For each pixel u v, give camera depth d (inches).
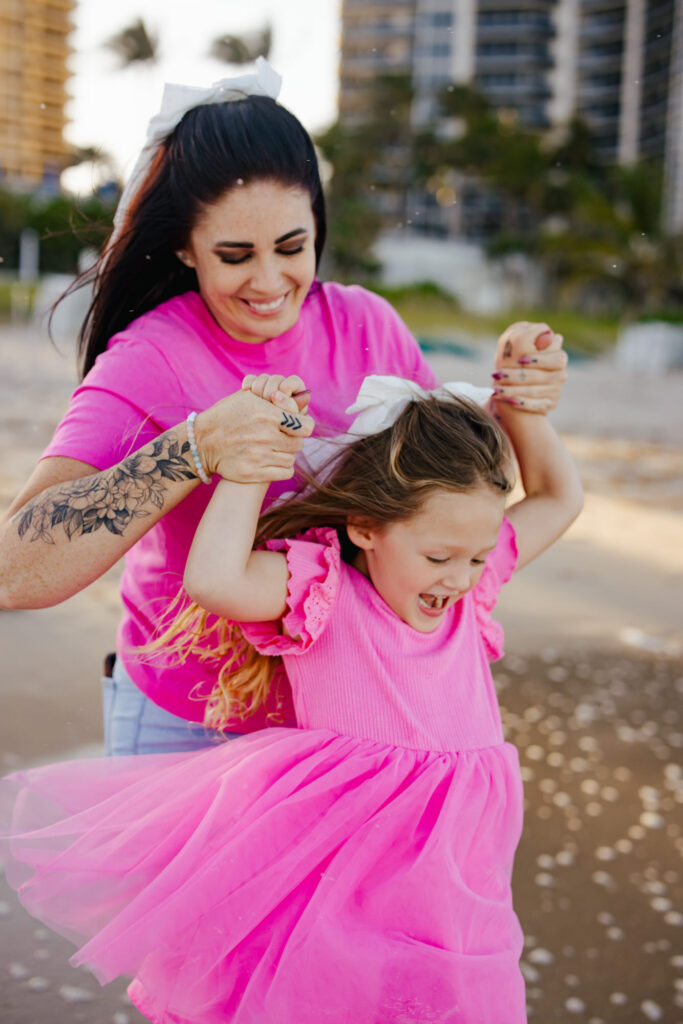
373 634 70.5
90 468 68.9
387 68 3004.4
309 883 64.2
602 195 2172.7
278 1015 59.7
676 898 123.6
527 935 114.5
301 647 69.7
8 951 100.0
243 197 68.5
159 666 76.6
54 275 1337.4
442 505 67.3
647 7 3272.6
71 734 146.6
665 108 3191.4
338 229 2262.6
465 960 61.9
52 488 65.5
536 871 128.0
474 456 68.2
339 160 2459.4
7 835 69.2
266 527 73.4
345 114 3324.3
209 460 64.1
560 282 2219.5
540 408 80.8
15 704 156.0
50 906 66.7
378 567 71.0
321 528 73.4
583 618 229.9
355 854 64.2
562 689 188.7
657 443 533.6
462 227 2864.2
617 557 286.8
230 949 61.7
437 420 69.9
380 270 2310.5
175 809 67.6
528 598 242.5
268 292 71.0
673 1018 102.2
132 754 79.4
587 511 346.9
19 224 1432.1
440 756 68.9
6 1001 93.1
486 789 69.2
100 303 80.3
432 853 64.0
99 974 61.4
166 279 79.6
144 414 71.4
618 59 3395.7
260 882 62.7
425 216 2797.7
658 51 3230.8
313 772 67.1
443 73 3405.5
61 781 72.6
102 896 66.5
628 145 3366.1
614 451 494.6
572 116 2596.0
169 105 71.7
